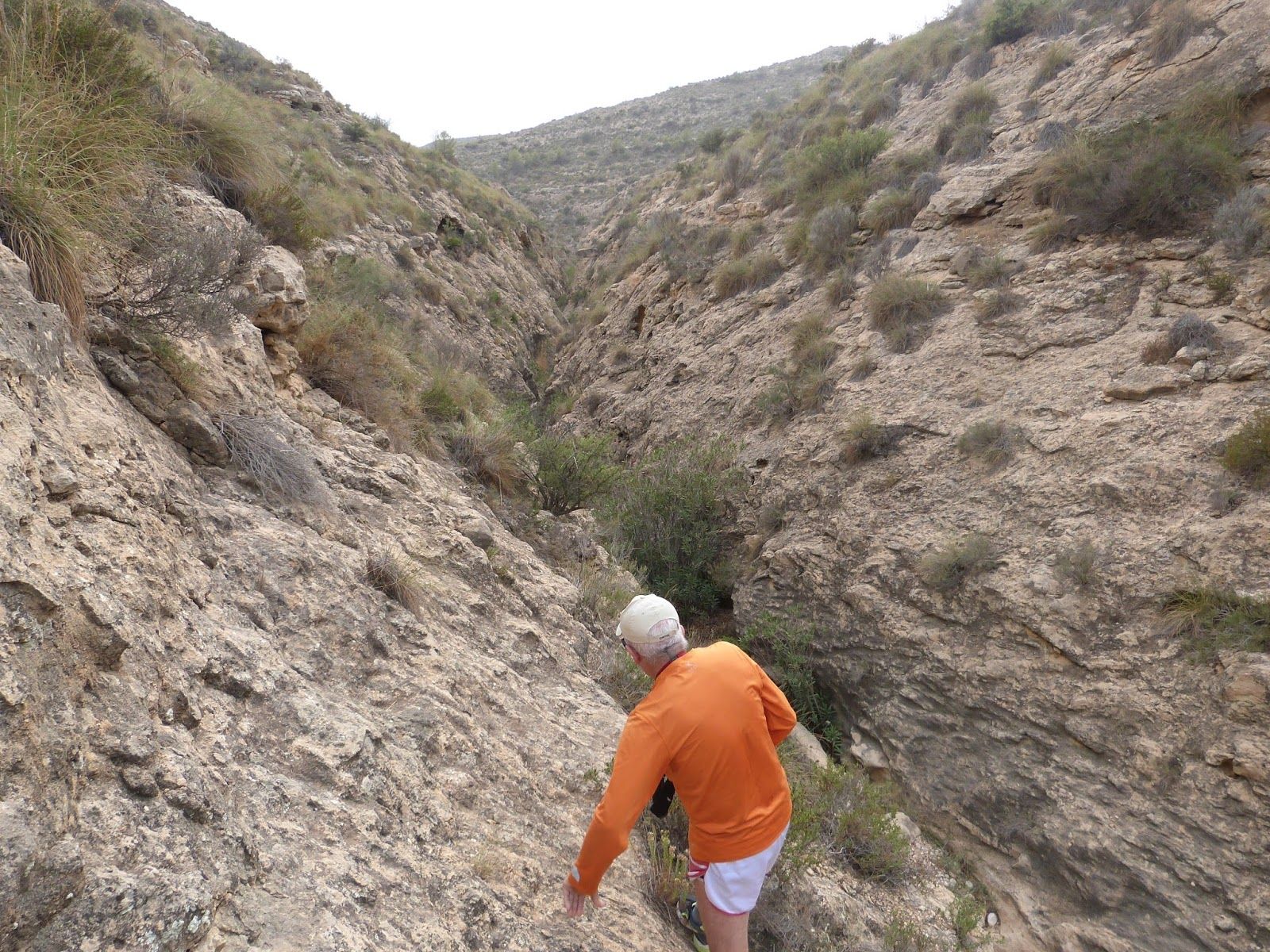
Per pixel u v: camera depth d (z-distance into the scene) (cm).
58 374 307
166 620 259
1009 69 1808
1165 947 596
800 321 1530
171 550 298
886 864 606
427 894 246
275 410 553
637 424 1845
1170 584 727
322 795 255
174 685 236
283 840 226
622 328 2359
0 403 242
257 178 859
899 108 2131
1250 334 885
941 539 941
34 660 185
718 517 1338
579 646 600
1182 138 1102
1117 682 712
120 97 524
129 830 183
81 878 158
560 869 309
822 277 1645
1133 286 1055
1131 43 1411
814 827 436
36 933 148
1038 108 1521
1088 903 654
